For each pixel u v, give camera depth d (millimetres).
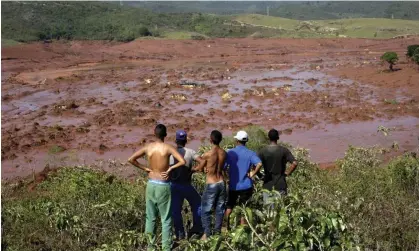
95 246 7008
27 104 36281
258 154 7473
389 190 8180
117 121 28344
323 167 17547
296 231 4684
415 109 29641
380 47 79250
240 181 7148
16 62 65500
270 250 4621
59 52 77875
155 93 39031
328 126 26328
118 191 9352
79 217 7207
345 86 40156
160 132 6660
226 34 123438
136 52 81250
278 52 75438
